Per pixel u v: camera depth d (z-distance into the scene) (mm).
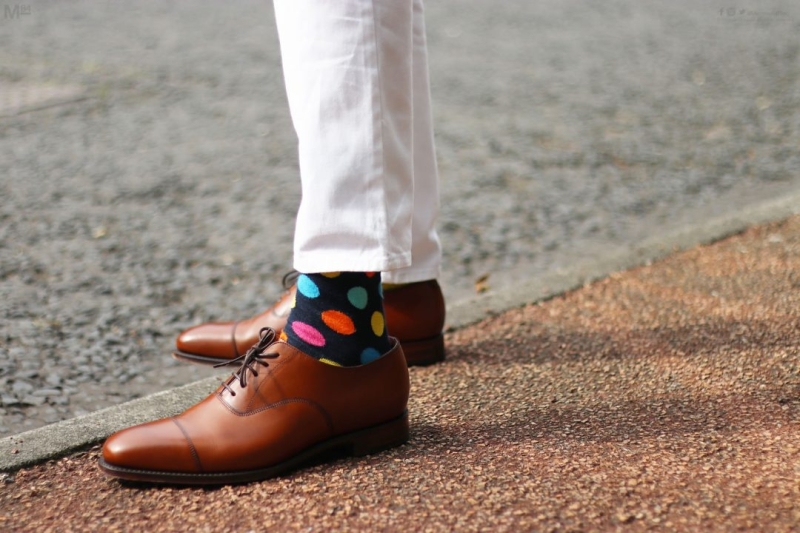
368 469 1830
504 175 4953
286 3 1738
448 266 3730
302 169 1763
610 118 6070
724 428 1944
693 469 1763
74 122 5988
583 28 9359
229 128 5863
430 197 2344
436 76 7344
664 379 2252
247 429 1784
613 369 2344
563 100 6551
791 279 2986
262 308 3283
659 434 1931
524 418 2057
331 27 1685
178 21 9750
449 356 2529
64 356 2811
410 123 1780
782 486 1681
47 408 2447
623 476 1744
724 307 2770
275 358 1822
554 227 4168
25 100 6492
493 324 2791
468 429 2014
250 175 4945
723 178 4816
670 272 3178
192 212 4375
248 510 1691
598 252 3836
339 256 1748
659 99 6539
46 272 3596
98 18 9938
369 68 1692
